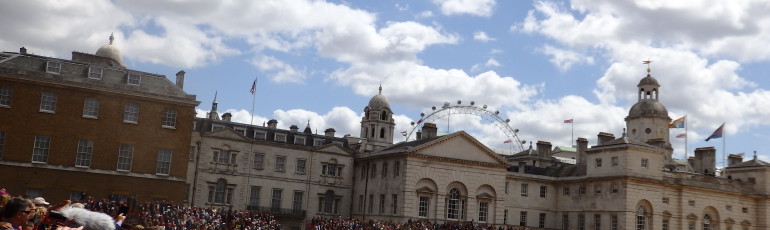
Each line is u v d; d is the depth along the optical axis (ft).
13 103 221.66
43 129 224.33
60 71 230.27
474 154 299.99
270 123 342.23
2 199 36.19
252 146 298.97
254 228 226.79
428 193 285.84
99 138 230.68
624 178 300.61
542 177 336.08
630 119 393.09
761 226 336.49
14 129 220.64
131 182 232.32
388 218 287.28
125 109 235.81
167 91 241.96
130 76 240.73
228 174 290.76
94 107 232.12
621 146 306.55
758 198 339.57
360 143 335.47
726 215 329.72
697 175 325.62
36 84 224.94
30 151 222.07
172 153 239.50
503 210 302.25
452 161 292.61
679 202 317.01
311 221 288.10
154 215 194.90
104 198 225.97
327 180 312.29
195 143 285.64
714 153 361.71
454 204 293.43
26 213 33.91
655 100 393.09
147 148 236.43
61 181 224.12
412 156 283.79
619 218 299.79
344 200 315.37
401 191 281.74
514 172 339.16
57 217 34.06
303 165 308.81
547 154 377.71
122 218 39.91
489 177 301.02
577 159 362.33
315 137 323.37
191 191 280.92
